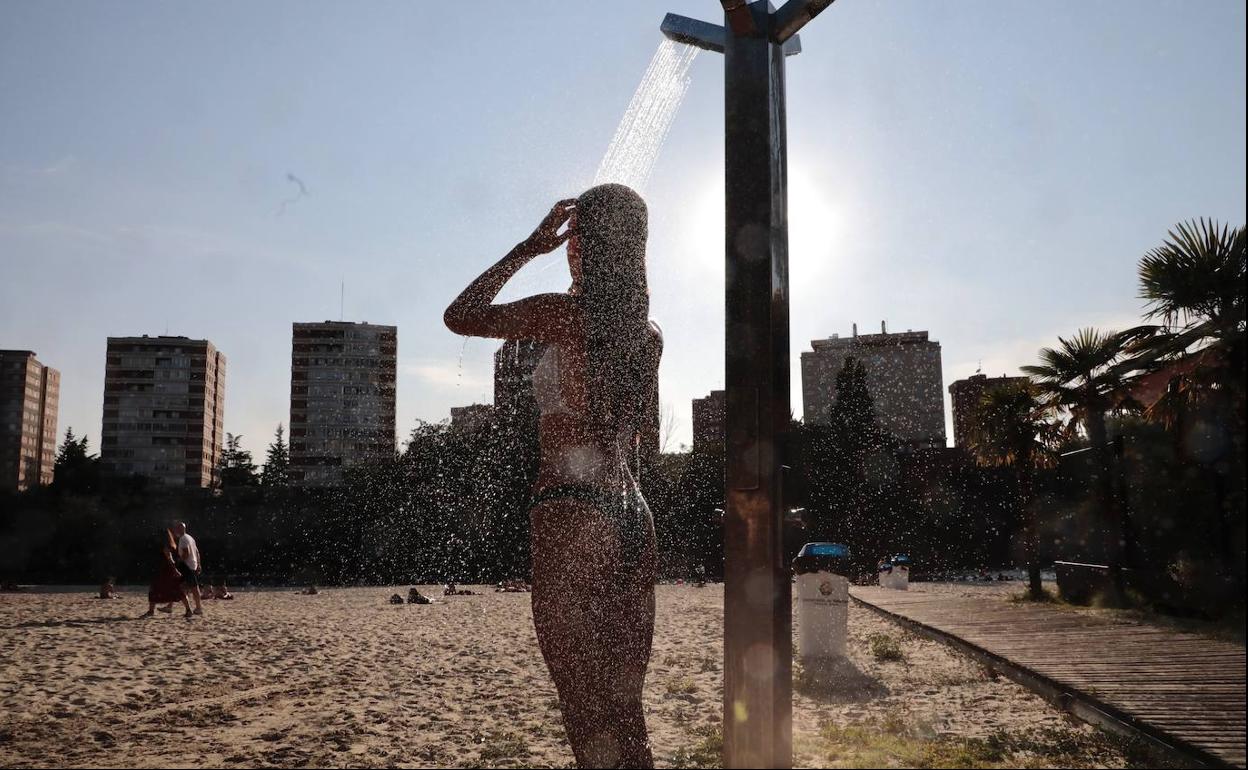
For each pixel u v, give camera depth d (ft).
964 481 116.37
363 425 251.19
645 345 9.45
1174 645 27.43
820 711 20.57
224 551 129.29
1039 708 20.43
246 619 51.78
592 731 8.87
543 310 9.34
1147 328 37.60
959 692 23.08
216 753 17.07
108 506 137.80
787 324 9.37
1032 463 56.90
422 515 118.73
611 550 8.93
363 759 16.33
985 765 14.20
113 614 56.13
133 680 27.40
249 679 27.45
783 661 8.70
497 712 21.24
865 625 44.32
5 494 138.92
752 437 8.93
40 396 386.93
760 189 9.29
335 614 55.83
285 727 19.71
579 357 9.19
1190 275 28.63
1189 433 32.48
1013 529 115.14
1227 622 29.73
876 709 20.77
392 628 44.91
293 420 249.96
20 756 16.96
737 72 9.59
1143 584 41.42
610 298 9.25
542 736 18.17
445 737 18.42
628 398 9.23
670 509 87.81
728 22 9.69
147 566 132.98
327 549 124.57
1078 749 15.52
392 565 119.55
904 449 120.57
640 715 9.09
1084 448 52.06
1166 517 37.42
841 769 13.74
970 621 38.96
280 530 127.85
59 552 134.10
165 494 136.98
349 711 21.49
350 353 250.16
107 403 338.95
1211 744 14.66
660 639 36.60
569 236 9.91
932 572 113.19
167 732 19.36
